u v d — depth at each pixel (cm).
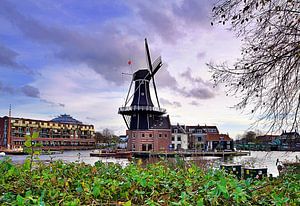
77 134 12038
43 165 427
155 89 7031
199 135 9475
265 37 754
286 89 744
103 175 383
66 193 300
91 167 433
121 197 300
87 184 320
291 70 739
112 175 387
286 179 432
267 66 761
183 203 258
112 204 283
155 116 7162
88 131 12581
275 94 758
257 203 289
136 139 6869
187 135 9081
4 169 369
